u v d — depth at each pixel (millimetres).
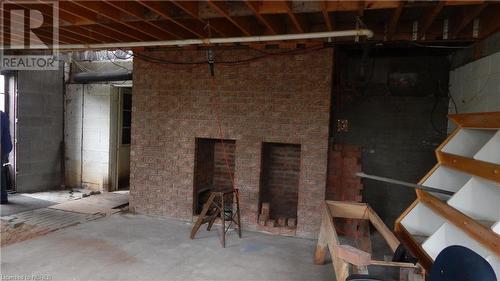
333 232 2777
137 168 5043
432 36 3672
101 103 6457
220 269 3393
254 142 4492
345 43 4047
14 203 5453
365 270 2230
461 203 2631
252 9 2912
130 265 3410
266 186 4918
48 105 6418
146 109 4945
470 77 3736
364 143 4633
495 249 2025
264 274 3320
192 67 4695
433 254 2684
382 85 4625
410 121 4516
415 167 4504
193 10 3146
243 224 4594
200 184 5008
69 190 6504
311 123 4258
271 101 4395
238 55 4492
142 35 4156
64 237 4078
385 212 4586
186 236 4246
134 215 5012
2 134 5422
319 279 3250
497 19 3018
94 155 6551
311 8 2953
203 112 4688
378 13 3535
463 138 3092
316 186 4289
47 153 6457
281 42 4137
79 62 6605
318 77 4203
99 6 3127
